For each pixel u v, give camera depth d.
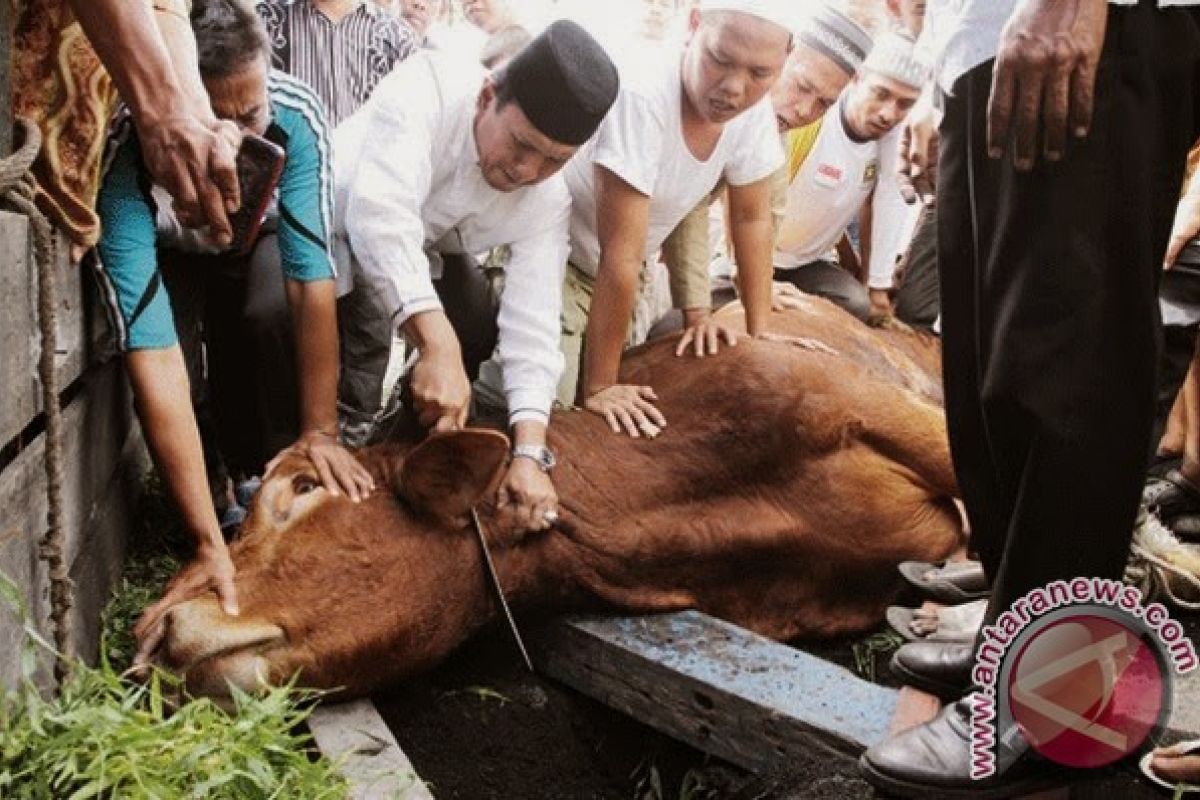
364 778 3.04
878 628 4.48
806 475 4.35
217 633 3.15
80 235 3.23
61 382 3.17
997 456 2.76
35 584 2.92
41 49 3.12
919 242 5.67
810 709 3.31
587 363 4.30
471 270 4.49
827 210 5.45
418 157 3.82
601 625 3.82
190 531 3.34
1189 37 2.62
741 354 4.39
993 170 2.71
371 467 3.71
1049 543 2.67
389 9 6.20
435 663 3.63
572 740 3.84
